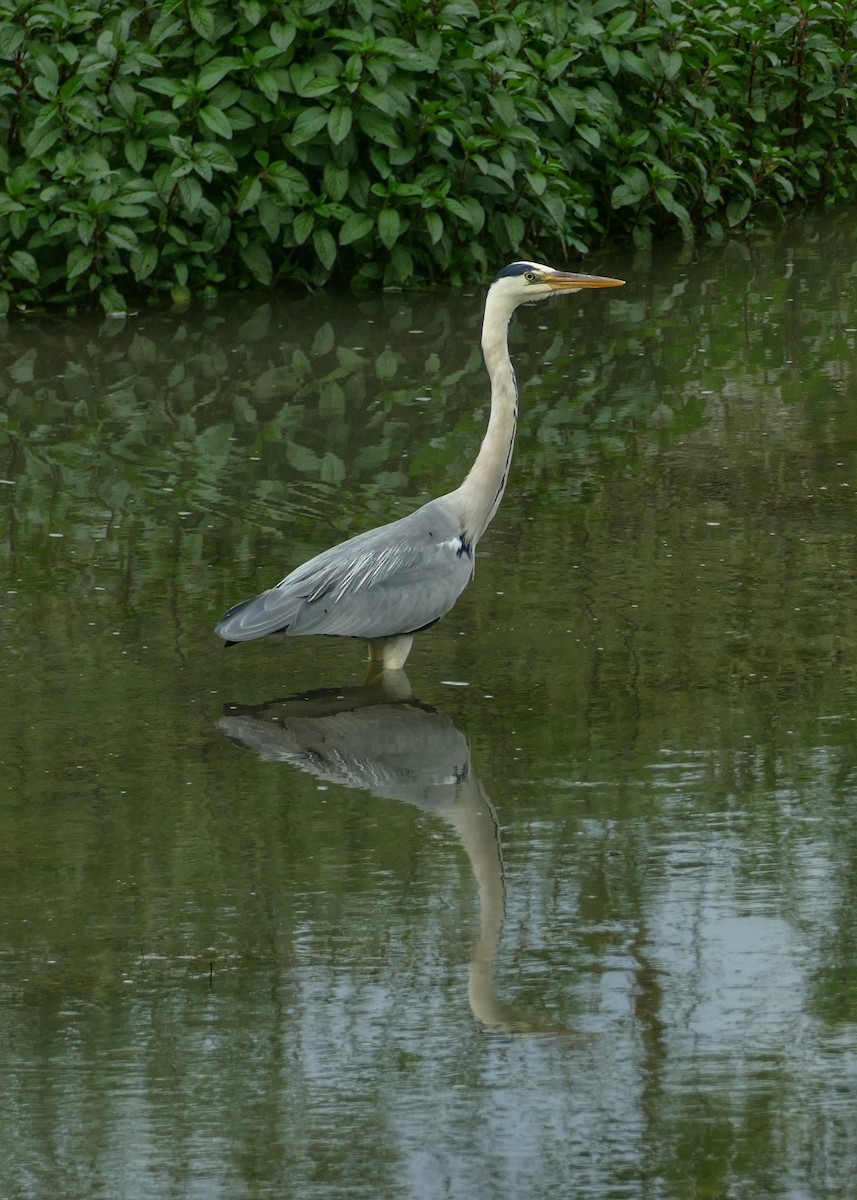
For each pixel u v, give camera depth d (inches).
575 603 472.7
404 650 438.6
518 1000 297.7
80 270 792.3
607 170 934.4
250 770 386.3
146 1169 258.2
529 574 494.6
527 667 434.6
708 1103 268.7
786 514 538.3
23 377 716.0
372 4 844.0
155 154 839.1
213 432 638.5
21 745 399.5
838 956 306.2
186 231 841.5
